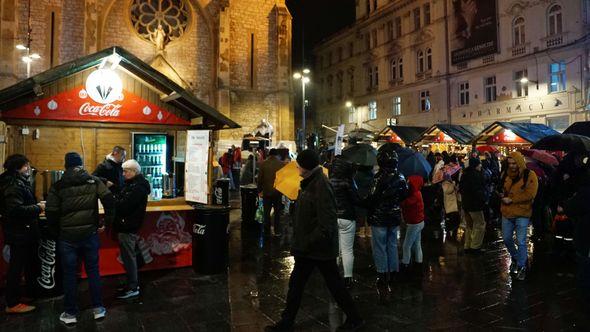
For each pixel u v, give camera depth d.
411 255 7.95
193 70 28.22
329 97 47.25
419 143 22.69
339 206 6.38
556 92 23.95
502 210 7.05
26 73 23.64
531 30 25.34
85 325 5.11
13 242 5.38
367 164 7.39
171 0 27.78
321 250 4.64
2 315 5.43
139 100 7.91
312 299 6.02
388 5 36.75
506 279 6.88
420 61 34.22
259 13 30.14
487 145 19.50
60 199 5.12
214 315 5.43
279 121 29.91
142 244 7.42
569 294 6.13
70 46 24.56
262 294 6.23
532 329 4.95
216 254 7.33
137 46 26.66
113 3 25.95
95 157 8.55
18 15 23.53
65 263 5.11
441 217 11.55
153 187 8.64
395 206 6.43
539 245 9.39
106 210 5.29
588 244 4.57
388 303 5.80
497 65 27.44
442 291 6.30
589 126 10.13
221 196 10.74
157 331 4.94
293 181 7.36
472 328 4.98
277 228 10.54
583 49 22.62
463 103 30.36
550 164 10.12
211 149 7.84
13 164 5.36
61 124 7.38
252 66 29.88
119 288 6.47
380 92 38.44
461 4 29.77
